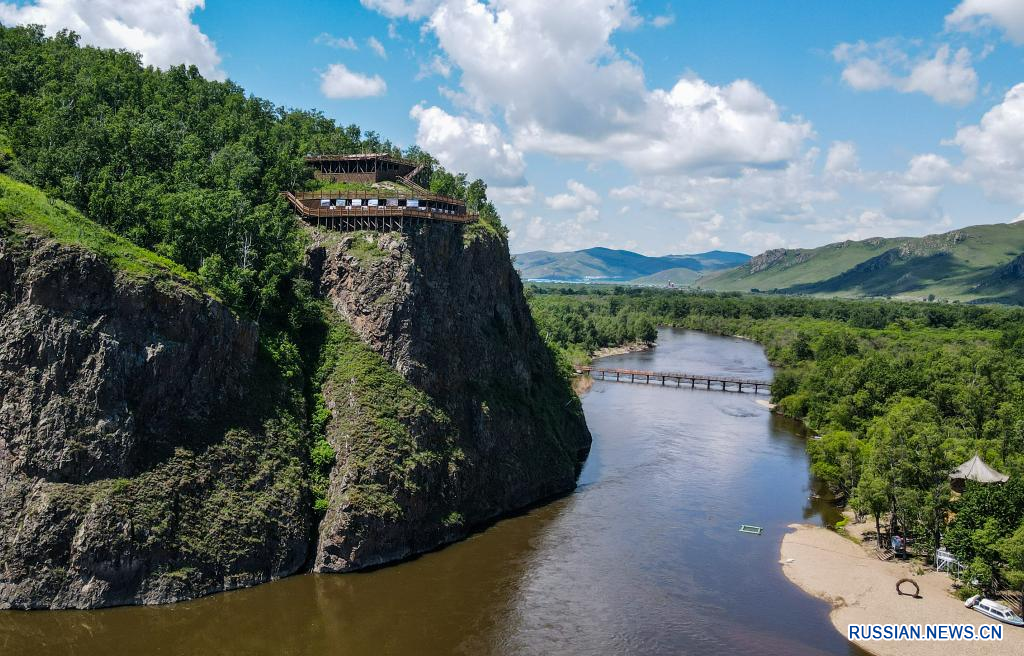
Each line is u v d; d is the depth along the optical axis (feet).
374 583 301.22
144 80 536.01
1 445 268.00
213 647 247.70
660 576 319.68
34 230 285.84
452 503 357.20
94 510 264.93
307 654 246.68
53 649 240.32
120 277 290.15
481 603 288.10
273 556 298.35
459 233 443.73
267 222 378.12
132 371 287.28
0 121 406.62
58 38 583.17
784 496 434.71
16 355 271.28
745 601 298.97
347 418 342.23
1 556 258.37
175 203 346.54
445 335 399.65
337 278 390.01
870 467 364.38
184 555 277.64
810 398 625.00
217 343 315.37
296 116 652.07
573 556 337.52
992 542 304.30
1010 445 417.28
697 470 481.46
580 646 259.60
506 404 428.56
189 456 293.84
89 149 376.27
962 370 624.59
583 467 481.87
